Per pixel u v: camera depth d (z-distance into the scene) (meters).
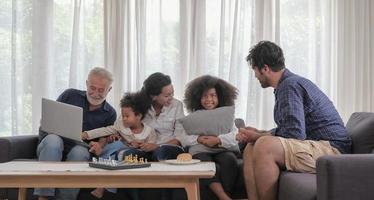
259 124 3.55
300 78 2.44
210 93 3.04
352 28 3.62
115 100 3.56
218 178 2.66
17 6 3.60
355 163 1.79
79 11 3.56
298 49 3.63
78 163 2.31
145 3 3.59
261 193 2.22
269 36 3.58
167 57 3.61
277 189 2.22
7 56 3.63
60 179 1.97
